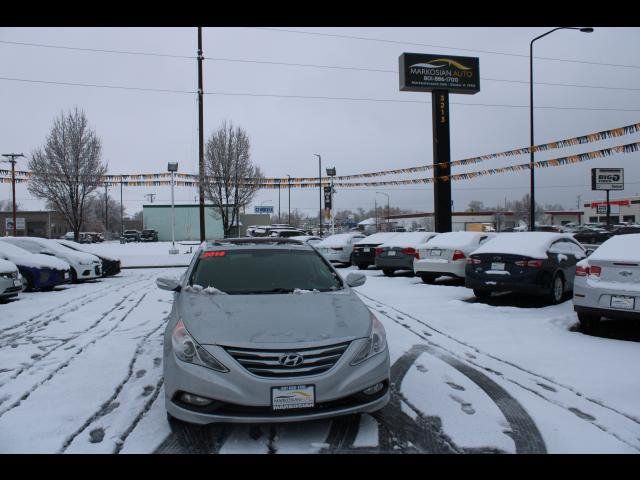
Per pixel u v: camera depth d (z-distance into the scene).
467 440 3.70
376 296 10.76
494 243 9.83
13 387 4.83
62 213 22.44
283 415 3.40
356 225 73.00
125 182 22.34
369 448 3.57
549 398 4.55
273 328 3.70
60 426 3.92
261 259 5.24
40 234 73.31
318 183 23.66
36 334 7.19
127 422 4.00
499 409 4.30
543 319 7.86
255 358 3.48
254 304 4.17
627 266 6.53
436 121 26.28
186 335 3.72
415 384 4.94
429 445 3.62
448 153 26.41
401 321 7.99
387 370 3.82
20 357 5.91
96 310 9.30
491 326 7.51
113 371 5.34
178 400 3.60
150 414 4.16
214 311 4.02
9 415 4.13
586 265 6.93
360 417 4.12
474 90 26.78
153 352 6.10
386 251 14.70
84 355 5.98
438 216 26.16
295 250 5.52
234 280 4.82
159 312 9.02
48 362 5.68
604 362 5.61
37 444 3.62
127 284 14.13
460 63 26.61
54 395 4.61
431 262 12.19
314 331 3.69
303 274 5.02
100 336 7.02
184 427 3.90
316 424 3.97
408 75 25.86
